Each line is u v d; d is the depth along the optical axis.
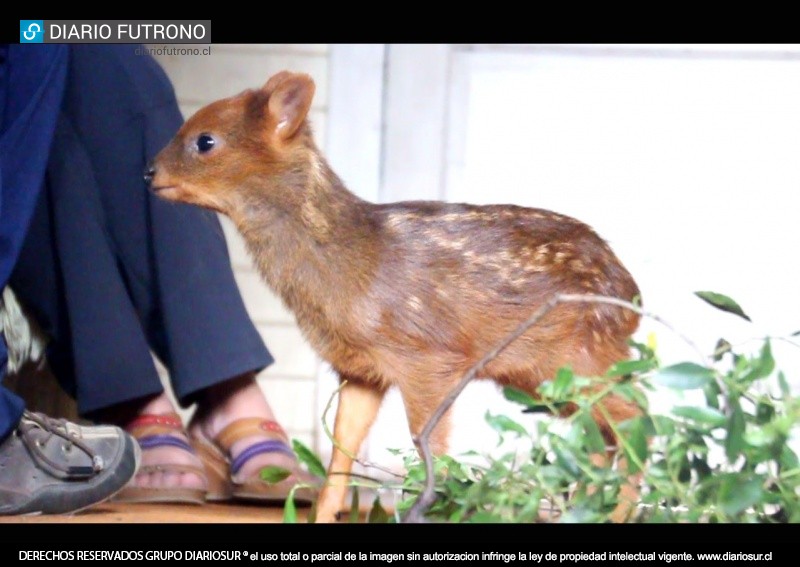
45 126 4.24
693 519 2.89
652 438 3.41
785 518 3.04
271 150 4.18
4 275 4.09
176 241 4.81
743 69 7.88
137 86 4.86
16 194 4.14
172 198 4.27
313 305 4.14
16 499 3.98
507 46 8.03
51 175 4.77
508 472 2.94
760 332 7.79
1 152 4.18
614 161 7.98
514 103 8.05
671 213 7.93
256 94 4.23
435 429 4.08
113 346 4.75
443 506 3.07
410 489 3.17
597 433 2.94
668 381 2.82
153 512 4.38
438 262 4.12
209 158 4.19
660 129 7.95
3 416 3.92
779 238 7.85
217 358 4.80
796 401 2.84
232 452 4.88
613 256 4.38
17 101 4.27
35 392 5.31
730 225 7.88
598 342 4.22
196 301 4.81
